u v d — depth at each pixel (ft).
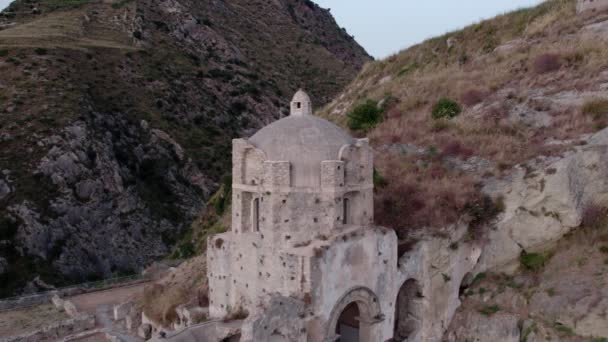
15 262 205.36
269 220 83.76
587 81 134.92
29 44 309.42
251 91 397.39
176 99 342.23
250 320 73.20
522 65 160.66
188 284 129.08
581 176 105.40
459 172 117.29
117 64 334.65
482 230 106.11
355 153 89.56
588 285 90.99
